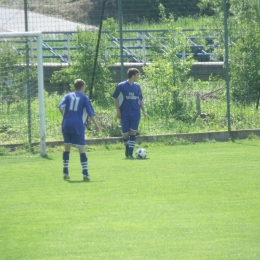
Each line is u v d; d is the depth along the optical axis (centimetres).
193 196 3231
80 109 3809
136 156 4653
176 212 2888
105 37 5859
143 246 2362
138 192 3359
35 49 5125
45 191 3450
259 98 5991
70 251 2322
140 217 2803
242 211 2889
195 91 5997
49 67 7144
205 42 6812
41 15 5422
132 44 8044
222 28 6269
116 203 3102
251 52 6062
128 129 4716
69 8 5628
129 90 4688
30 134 5106
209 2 6400
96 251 2314
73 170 4172
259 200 3116
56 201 3177
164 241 2423
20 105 5122
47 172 4103
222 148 5088
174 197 3216
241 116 5803
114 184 3609
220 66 7456
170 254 2261
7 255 2292
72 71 5934
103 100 5659
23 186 3616
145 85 5816
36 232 2589
